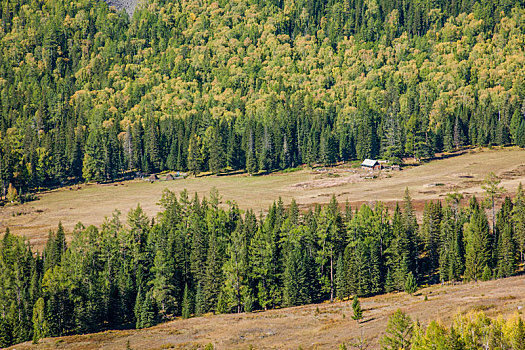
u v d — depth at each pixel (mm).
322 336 87125
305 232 131750
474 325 55156
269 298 122062
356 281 119750
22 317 106250
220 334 96312
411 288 115000
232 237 131000
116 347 93812
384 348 64688
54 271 113375
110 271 126125
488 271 116438
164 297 118438
